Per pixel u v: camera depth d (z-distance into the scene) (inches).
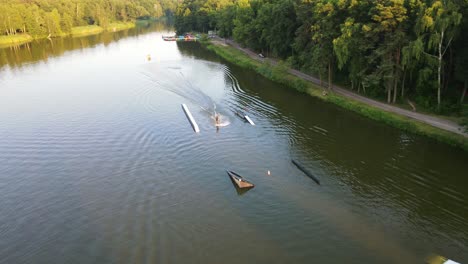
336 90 3366.1
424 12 2369.6
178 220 1627.7
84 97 3479.3
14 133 2628.0
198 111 2992.1
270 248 1446.9
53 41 7800.2
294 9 3826.3
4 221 1647.4
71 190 1883.6
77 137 2527.1
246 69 4685.0
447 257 1386.6
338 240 1485.0
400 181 1897.1
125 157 2220.7
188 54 5910.4
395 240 1481.3
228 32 6776.6
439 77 2501.2
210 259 1393.9
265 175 1983.3
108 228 1585.9
